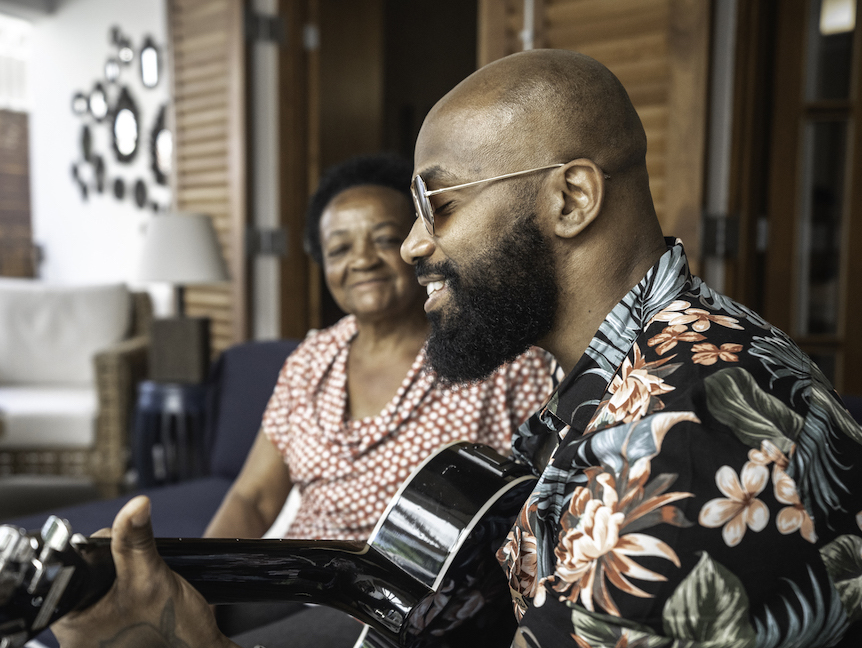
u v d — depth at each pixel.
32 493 3.47
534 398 1.21
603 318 0.68
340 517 1.22
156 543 0.65
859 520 0.53
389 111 5.28
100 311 3.93
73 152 5.16
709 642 0.48
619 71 2.04
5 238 5.31
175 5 3.24
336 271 1.25
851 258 2.28
